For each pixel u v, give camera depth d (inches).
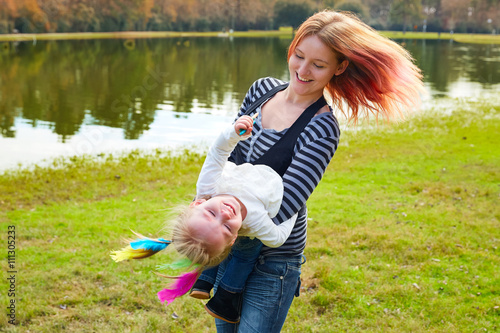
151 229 239.3
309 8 1508.4
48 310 165.2
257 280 89.4
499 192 306.2
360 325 164.6
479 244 230.8
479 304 179.2
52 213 259.0
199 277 94.2
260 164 86.5
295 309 173.0
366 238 233.8
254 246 86.9
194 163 373.7
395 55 88.3
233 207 77.9
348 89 92.7
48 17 1675.7
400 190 314.0
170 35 1967.3
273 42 1808.6
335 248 221.9
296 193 81.4
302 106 88.4
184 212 81.5
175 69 1070.4
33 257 203.3
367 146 435.5
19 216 253.4
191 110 635.5
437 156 401.7
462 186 319.9
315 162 82.4
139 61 1177.4
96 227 239.9
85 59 1168.2
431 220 259.1
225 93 789.2
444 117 585.0
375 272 201.3
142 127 523.2
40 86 787.4
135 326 157.2
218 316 88.8
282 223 81.9
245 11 2187.5
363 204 285.3
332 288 186.7
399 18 2187.5
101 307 169.9
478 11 2442.2
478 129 518.6
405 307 176.2
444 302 178.9
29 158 383.6
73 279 186.5
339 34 83.7
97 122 541.6
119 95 732.7
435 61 1333.7
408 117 103.7
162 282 183.2
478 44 1978.3
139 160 377.4
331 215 265.6
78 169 347.6
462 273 201.8
